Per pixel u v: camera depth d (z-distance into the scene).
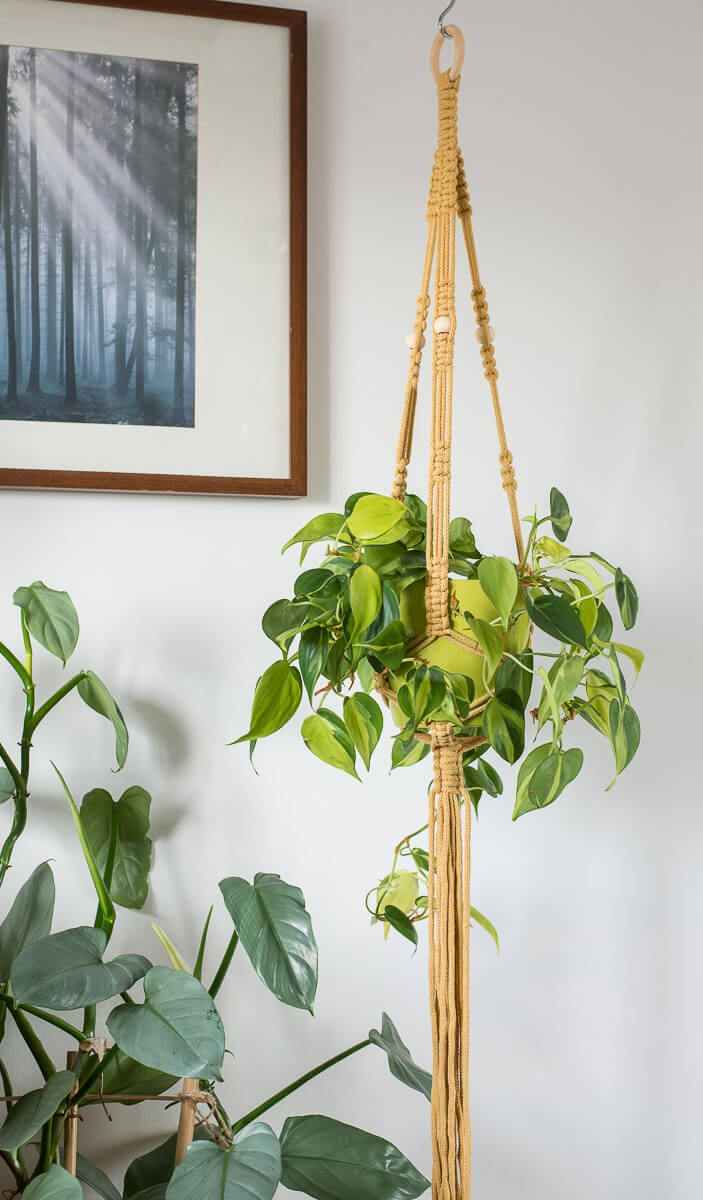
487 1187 1.19
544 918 1.23
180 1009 0.81
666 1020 1.25
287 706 0.84
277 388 1.16
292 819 1.17
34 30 1.12
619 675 0.82
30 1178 0.97
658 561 1.28
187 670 1.15
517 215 1.26
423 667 0.77
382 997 1.18
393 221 1.22
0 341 1.11
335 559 0.83
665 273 1.30
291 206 1.16
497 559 0.77
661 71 1.31
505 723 0.79
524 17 1.27
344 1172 0.88
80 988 0.80
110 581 1.14
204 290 1.15
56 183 1.13
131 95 1.14
